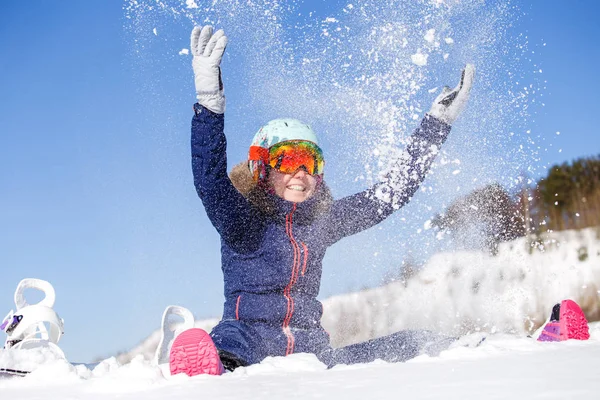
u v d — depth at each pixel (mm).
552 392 1322
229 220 2844
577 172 14820
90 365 2998
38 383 2107
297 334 2838
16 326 2785
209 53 2811
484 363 1875
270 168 3045
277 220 3002
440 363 1964
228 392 1633
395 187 3324
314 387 1640
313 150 3076
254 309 2826
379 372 1853
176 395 1631
